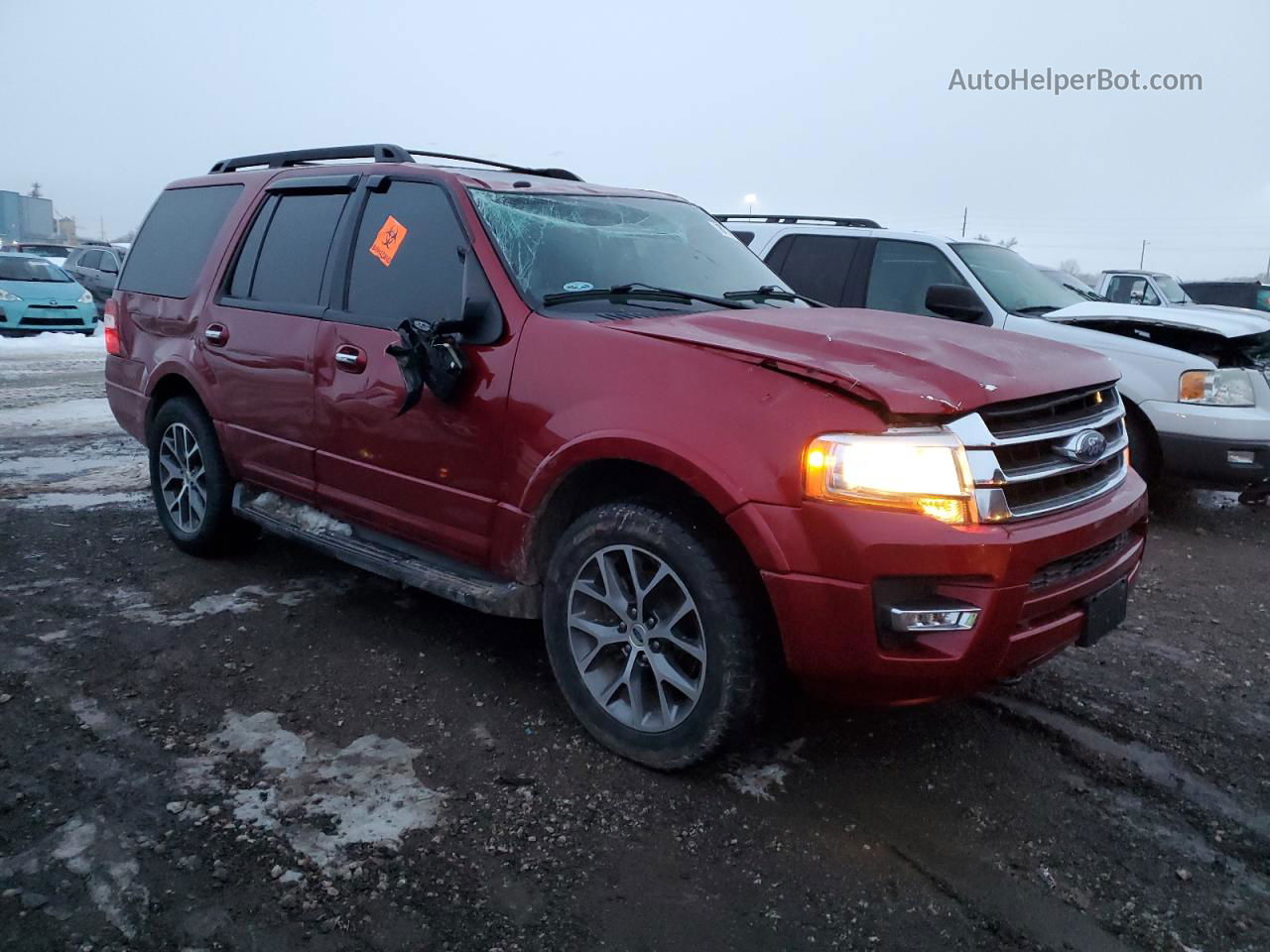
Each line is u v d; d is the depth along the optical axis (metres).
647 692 3.26
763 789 3.14
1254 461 6.14
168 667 3.87
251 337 4.50
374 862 2.72
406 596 4.72
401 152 4.28
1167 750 3.49
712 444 2.89
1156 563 5.79
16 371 13.52
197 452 5.05
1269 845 2.95
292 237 4.55
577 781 3.15
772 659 3.00
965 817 3.03
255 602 4.57
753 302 4.05
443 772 3.19
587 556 3.27
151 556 5.18
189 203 5.39
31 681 3.70
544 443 3.29
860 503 2.71
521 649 4.17
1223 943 2.52
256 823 2.87
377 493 3.97
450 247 3.81
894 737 3.51
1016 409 2.92
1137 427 6.46
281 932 2.44
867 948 2.46
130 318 5.50
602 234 4.07
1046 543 2.81
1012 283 7.30
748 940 2.47
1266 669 4.23
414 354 3.48
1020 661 2.90
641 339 3.19
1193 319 6.50
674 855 2.80
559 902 2.59
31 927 2.42
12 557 5.08
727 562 2.97
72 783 3.04
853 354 3.00
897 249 7.43
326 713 3.55
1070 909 2.63
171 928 2.44
